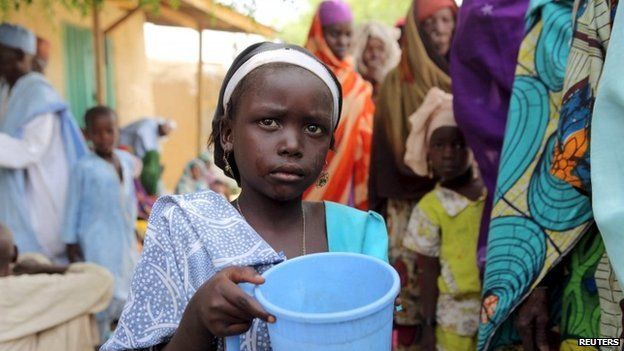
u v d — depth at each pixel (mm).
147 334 955
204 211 1014
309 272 908
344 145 3285
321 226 1132
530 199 1641
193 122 6391
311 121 975
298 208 1121
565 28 1605
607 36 1260
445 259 2559
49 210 3385
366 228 1127
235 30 5695
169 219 1008
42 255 3092
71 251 3408
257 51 1045
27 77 3307
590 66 1314
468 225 2543
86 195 3336
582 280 1535
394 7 9359
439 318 2584
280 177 965
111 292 2523
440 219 2586
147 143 5156
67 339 2281
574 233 1504
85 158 3420
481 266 2256
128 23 5316
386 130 3064
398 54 3848
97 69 4680
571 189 1521
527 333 1638
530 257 1609
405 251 3053
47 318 2201
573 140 1339
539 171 1631
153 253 993
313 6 8492
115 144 3592
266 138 968
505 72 2066
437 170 2684
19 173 3260
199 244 973
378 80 3879
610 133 1027
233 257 942
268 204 1082
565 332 1587
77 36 4711
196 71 6234
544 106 1657
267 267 959
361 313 731
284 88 954
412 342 3006
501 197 1712
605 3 1273
